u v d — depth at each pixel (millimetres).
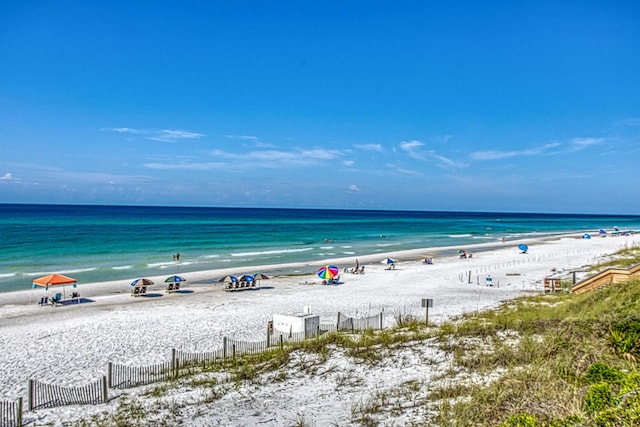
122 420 11938
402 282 42531
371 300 33656
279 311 30109
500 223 191500
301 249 70500
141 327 25781
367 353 15445
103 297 35250
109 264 51312
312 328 23719
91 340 23094
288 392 12711
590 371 9641
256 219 166375
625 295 19266
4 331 24922
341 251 69312
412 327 20281
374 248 74688
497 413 8773
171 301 33844
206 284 41344
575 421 7359
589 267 46438
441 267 52625
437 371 12750
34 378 17703
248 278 38438
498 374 11547
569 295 28062
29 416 13109
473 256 63969
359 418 9977
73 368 18859
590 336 12758
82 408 13609
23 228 95188
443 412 9422
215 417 11312
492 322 18578
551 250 70875
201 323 26703
